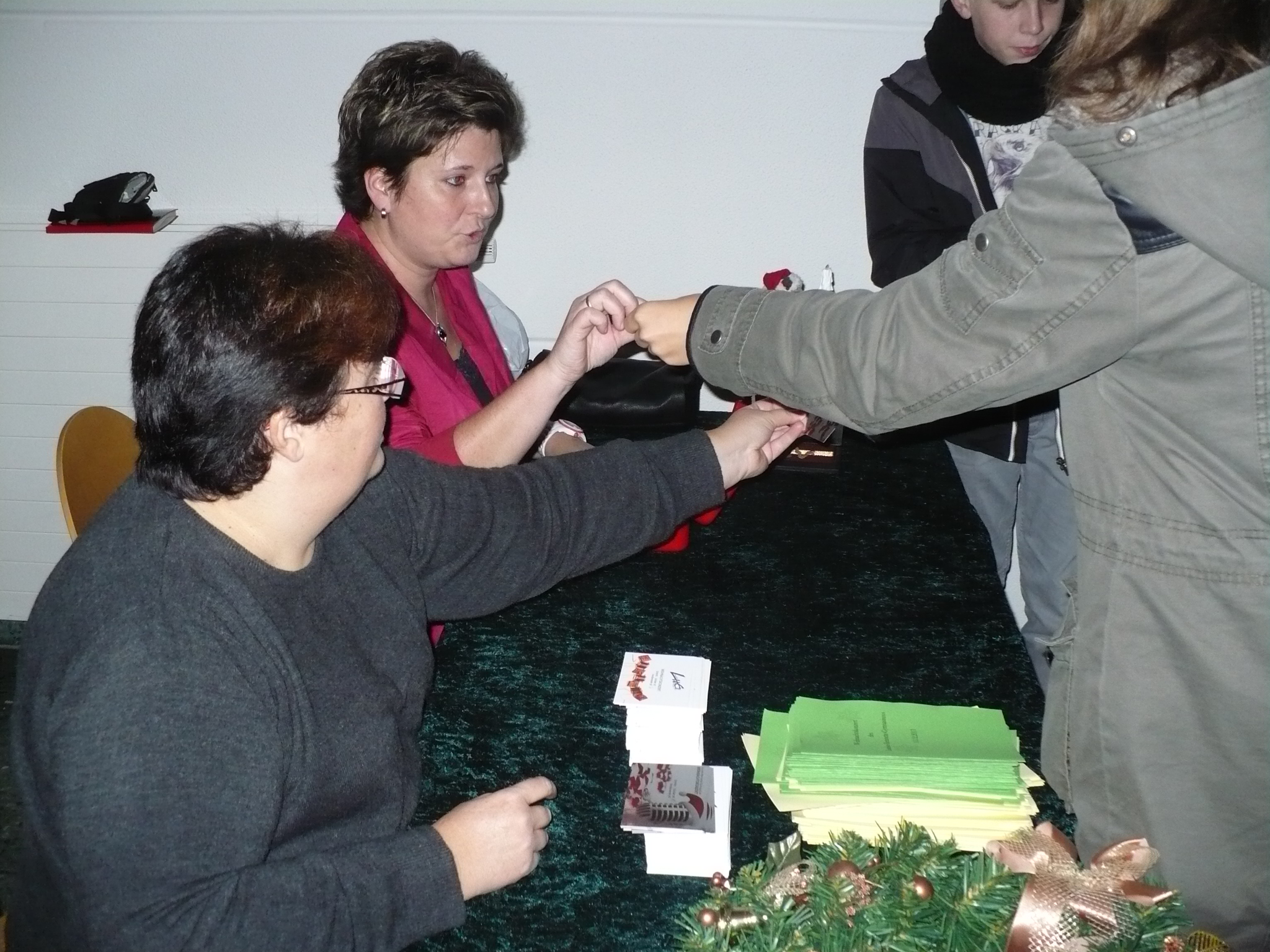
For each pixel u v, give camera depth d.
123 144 2.62
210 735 0.88
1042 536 2.09
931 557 1.62
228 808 0.88
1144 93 0.79
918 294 1.01
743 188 2.57
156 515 0.95
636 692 1.26
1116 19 0.80
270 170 2.63
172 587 0.91
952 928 0.79
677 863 1.02
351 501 1.09
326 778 0.99
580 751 1.18
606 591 1.51
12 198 2.67
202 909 0.86
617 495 1.34
